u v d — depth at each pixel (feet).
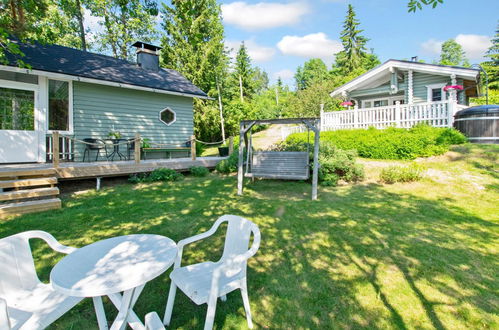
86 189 22.12
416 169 23.32
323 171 24.50
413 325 7.34
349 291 8.85
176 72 45.62
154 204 18.38
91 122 30.66
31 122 26.48
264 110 110.01
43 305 6.30
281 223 14.90
